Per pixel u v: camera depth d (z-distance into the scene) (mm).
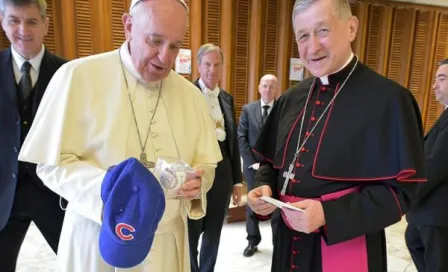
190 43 3428
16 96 1491
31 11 1419
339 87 1139
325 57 1046
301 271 1123
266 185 1231
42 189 1578
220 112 2254
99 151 1004
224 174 2227
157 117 1080
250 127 2891
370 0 4094
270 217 1288
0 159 1489
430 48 4523
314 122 1160
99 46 3131
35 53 1512
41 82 1513
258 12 3604
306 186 1101
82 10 3027
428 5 4395
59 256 1055
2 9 1418
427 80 4602
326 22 988
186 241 1127
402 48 4430
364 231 978
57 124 974
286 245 1190
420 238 2156
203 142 1197
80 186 924
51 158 951
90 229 984
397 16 4305
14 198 1551
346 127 1071
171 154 1085
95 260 982
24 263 2475
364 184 1058
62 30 2992
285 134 1254
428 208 1891
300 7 1023
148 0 896
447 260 1911
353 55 1165
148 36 905
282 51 3781
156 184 820
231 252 2826
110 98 1028
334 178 1052
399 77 4492
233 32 3604
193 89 1236
